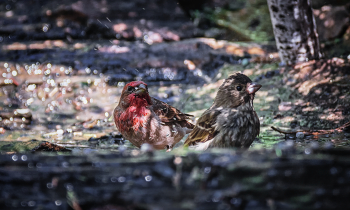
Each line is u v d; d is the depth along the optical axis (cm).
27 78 1533
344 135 904
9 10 2242
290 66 1281
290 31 1262
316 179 435
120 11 2111
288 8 1236
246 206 396
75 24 2038
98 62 1644
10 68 1611
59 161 504
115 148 927
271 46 1672
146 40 1953
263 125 1032
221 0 2306
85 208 408
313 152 503
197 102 1258
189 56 1633
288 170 446
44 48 1770
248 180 436
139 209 396
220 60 1582
